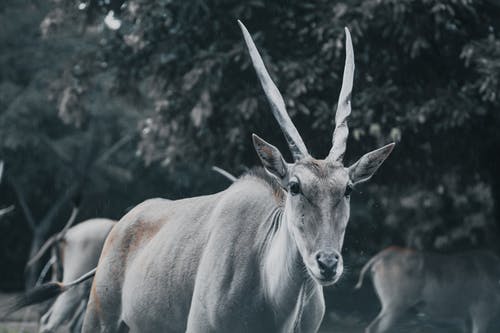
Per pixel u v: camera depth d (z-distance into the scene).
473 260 17.58
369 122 15.99
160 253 8.40
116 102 32.84
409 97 16.64
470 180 19.53
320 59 16.48
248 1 16.31
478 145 17.62
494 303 17.44
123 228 9.10
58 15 18.91
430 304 17.80
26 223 37.97
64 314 15.36
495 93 15.27
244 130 16.78
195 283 7.82
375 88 16.22
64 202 34.47
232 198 8.05
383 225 29.22
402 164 17.98
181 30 17.31
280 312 7.21
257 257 7.42
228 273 7.49
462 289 17.52
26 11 34.38
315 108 16.56
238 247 7.55
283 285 7.07
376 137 16.33
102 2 18.80
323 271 6.46
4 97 32.47
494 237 26.64
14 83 34.03
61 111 19.16
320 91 16.72
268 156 6.95
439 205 27.06
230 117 16.69
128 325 8.89
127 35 17.50
